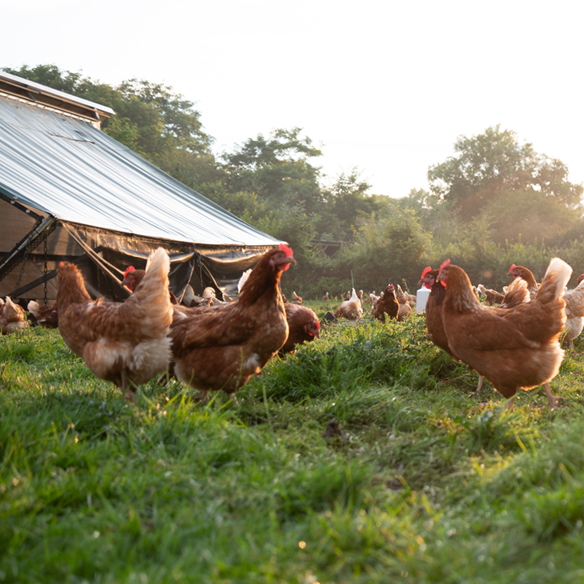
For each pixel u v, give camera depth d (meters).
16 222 15.10
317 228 54.53
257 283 4.55
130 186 17.80
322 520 2.28
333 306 21.25
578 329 7.97
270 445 3.35
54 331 10.68
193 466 2.95
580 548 2.05
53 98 22.08
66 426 3.55
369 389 5.07
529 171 64.25
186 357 4.69
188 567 2.01
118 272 11.68
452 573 1.93
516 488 2.67
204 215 19.19
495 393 5.52
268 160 61.69
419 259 32.09
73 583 1.95
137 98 52.53
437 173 65.81
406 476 3.16
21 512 2.38
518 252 30.55
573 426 3.26
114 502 2.60
